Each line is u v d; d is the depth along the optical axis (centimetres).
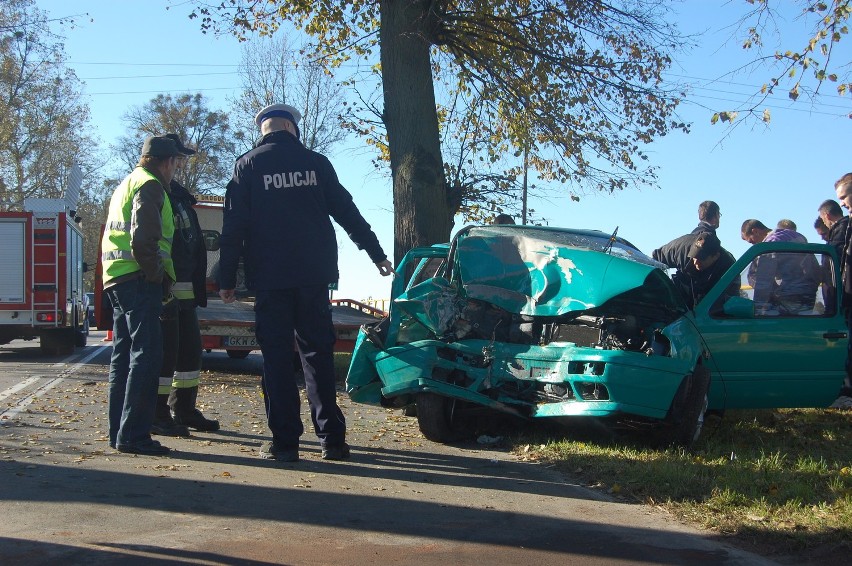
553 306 652
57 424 684
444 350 661
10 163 4291
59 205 1583
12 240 1556
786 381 718
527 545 403
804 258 741
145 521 405
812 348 724
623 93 1484
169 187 625
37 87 4184
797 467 581
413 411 809
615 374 599
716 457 617
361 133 1739
